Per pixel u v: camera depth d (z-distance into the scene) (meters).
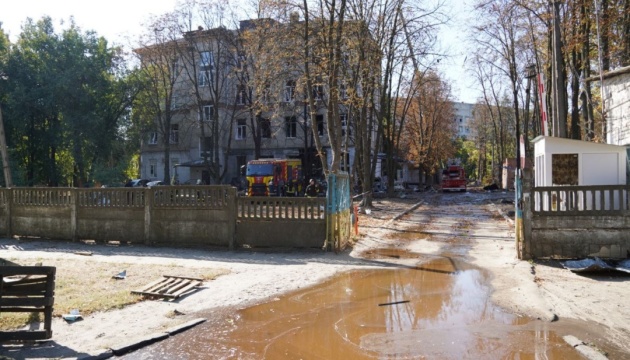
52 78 35.62
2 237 15.23
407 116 52.44
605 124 16.92
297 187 36.38
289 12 19.52
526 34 30.55
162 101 47.66
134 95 41.16
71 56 36.91
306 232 12.45
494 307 7.38
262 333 6.31
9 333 5.77
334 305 7.61
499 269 10.09
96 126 37.31
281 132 48.62
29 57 36.75
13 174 33.44
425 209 28.48
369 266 10.70
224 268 10.28
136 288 8.43
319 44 18.75
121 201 13.77
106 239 13.95
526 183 10.69
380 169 52.75
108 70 39.81
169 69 42.47
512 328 6.36
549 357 5.36
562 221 10.53
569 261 10.20
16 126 35.78
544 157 12.59
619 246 10.26
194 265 10.64
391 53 23.92
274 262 11.09
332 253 12.20
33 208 14.89
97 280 9.02
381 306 7.55
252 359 5.45
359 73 21.62
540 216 10.62
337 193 12.61
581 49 21.73
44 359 5.32
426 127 50.62
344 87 24.16
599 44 17.53
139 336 6.06
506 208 26.97
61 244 13.99
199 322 6.74
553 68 16.98
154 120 45.44
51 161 39.81
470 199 38.91
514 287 8.48
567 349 5.58
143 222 13.53
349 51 20.47
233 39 40.00
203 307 7.49
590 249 10.41
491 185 57.25
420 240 14.91
